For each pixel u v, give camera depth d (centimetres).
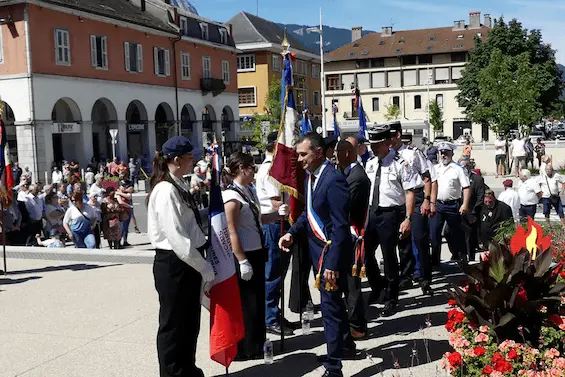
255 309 600
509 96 3938
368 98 8200
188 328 514
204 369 578
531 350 450
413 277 909
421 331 648
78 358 612
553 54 6203
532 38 6125
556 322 480
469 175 1100
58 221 1550
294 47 6769
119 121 4131
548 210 1548
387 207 715
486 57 6225
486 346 470
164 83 4612
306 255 724
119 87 4122
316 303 803
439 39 8094
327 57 8000
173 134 4731
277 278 684
